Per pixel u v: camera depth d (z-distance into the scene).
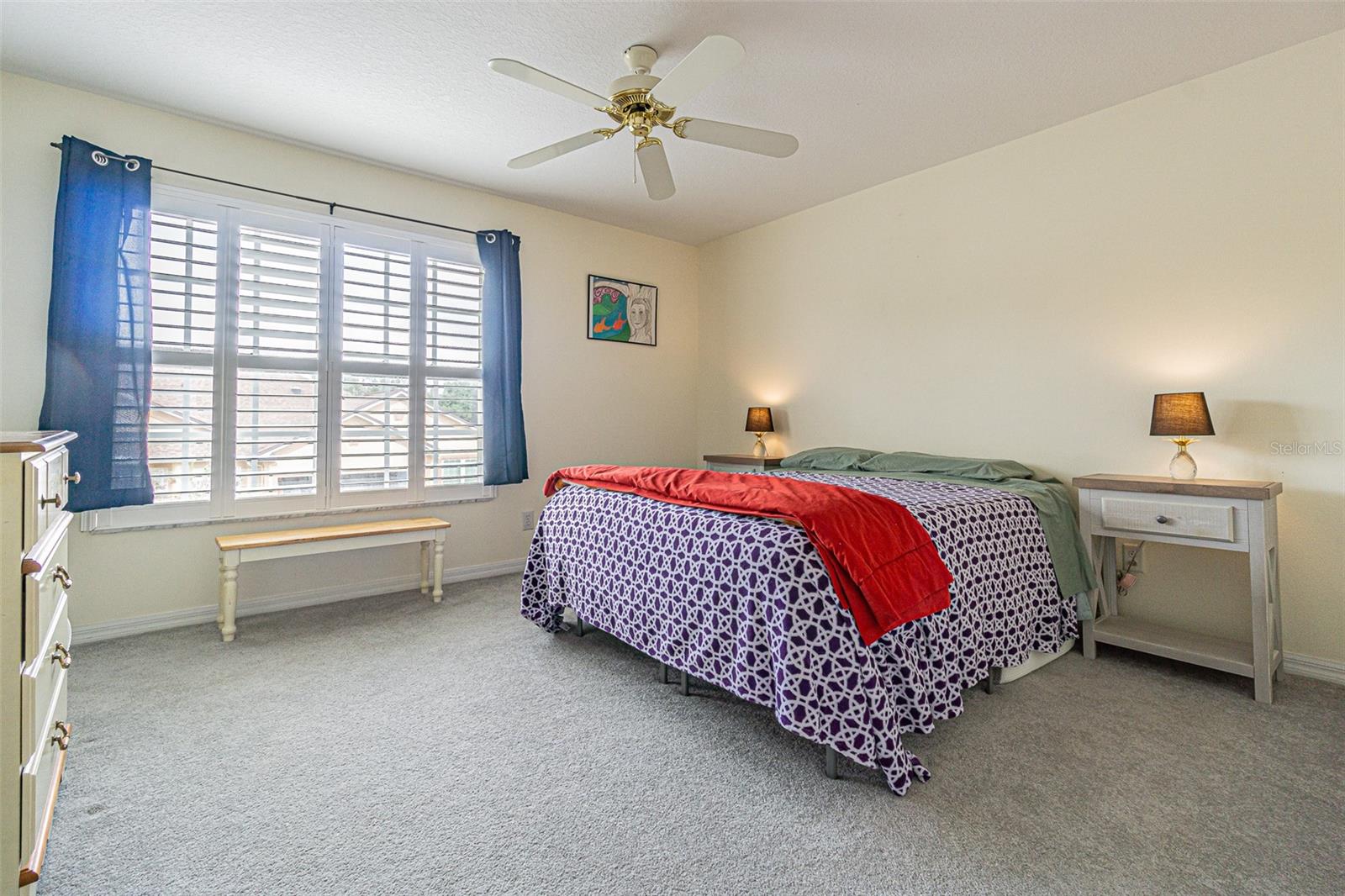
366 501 3.35
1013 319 3.07
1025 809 1.45
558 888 1.20
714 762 1.66
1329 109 2.19
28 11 2.06
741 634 1.68
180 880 1.21
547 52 2.32
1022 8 2.05
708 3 2.03
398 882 1.21
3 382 2.41
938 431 3.39
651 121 2.11
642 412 4.65
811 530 1.61
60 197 2.44
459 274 3.67
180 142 2.78
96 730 1.81
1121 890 1.18
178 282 2.77
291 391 3.09
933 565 1.76
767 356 4.41
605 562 2.24
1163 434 2.34
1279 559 2.29
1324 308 2.21
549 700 2.05
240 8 2.06
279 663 2.36
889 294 3.62
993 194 3.14
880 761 1.51
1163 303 2.59
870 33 2.19
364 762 1.65
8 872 1.04
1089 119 2.79
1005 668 2.17
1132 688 2.14
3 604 1.05
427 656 2.45
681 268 4.90
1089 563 2.47
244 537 2.79
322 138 3.02
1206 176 2.46
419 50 2.30
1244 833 1.36
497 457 3.75
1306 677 2.24
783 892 1.18
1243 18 2.10
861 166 3.37
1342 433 2.18
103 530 2.61
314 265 3.15
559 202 3.96
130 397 2.59
